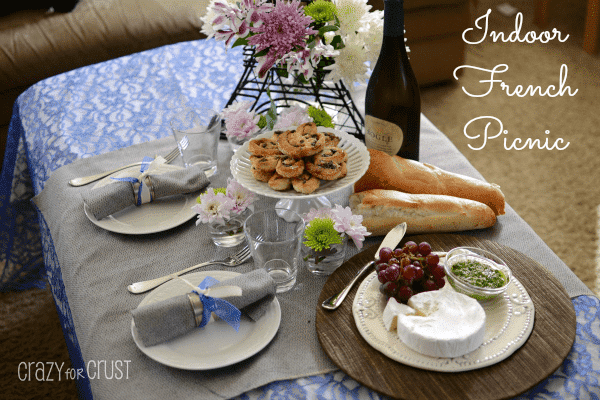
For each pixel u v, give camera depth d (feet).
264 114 4.45
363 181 3.96
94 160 4.55
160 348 3.18
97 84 5.49
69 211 4.09
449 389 2.93
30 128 5.15
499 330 3.12
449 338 2.97
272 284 3.33
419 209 3.73
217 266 3.68
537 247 3.69
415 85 4.03
